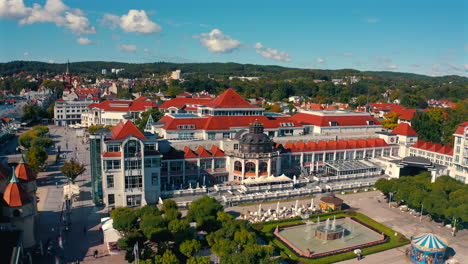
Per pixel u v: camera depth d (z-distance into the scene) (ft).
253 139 431.84
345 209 371.76
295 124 544.62
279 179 414.21
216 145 454.81
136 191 357.20
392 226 330.54
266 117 531.09
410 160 473.67
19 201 252.83
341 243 291.38
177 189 400.67
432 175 431.84
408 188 356.59
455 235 313.94
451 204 319.06
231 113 515.50
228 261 219.61
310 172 497.87
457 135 459.32
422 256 262.88
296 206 355.97
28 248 260.62
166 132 468.34
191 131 479.82
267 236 297.94
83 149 639.76
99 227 304.91
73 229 299.79
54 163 530.68
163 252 246.68
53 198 379.14
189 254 236.63
